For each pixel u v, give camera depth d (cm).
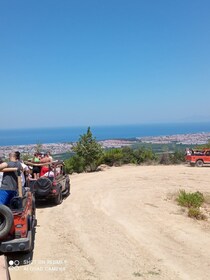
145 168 2742
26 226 705
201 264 706
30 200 841
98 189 1709
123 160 3078
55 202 1292
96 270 668
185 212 1194
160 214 1153
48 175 1273
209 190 1709
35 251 775
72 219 1076
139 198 1461
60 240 859
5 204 743
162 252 777
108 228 973
